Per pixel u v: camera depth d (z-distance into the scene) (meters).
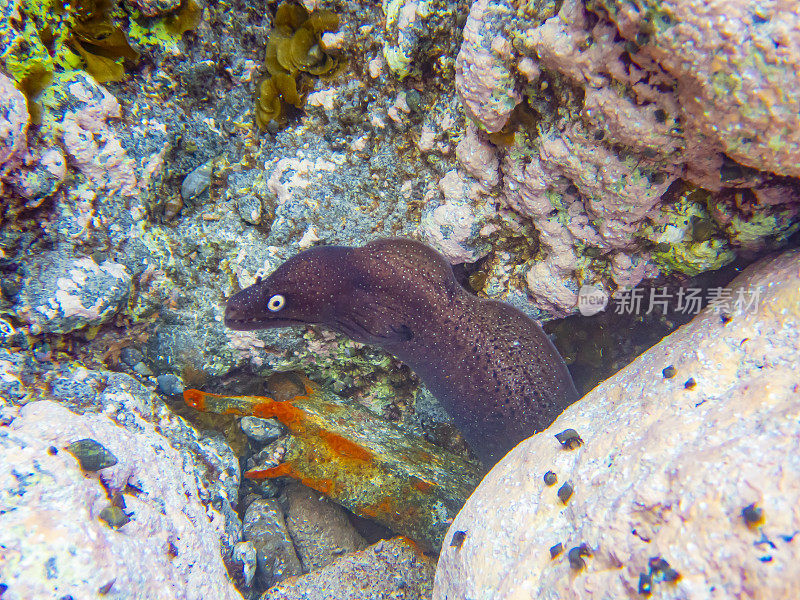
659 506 0.23
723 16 0.23
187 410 0.41
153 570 0.28
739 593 0.21
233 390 0.42
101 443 0.30
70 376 0.34
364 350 0.42
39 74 0.32
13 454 0.26
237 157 0.40
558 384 0.38
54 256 0.33
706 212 0.32
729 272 0.34
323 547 0.42
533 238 0.36
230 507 0.37
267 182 0.39
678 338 0.31
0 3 0.30
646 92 0.27
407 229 0.38
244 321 0.35
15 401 0.31
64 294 0.33
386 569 0.39
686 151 0.28
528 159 0.32
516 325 0.37
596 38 0.27
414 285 0.36
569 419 0.31
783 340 0.27
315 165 0.38
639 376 0.30
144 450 0.32
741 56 0.24
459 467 0.43
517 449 0.32
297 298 0.35
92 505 0.27
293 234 0.38
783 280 0.29
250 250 0.39
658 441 0.26
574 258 0.35
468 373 0.38
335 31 0.36
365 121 0.37
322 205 0.38
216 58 0.38
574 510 0.26
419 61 0.34
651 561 0.23
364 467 0.40
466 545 0.29
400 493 0.40
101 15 0.34
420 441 0.44
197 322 0.39
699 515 0.22
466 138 0.33
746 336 0.28
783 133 0.25
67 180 0.34
